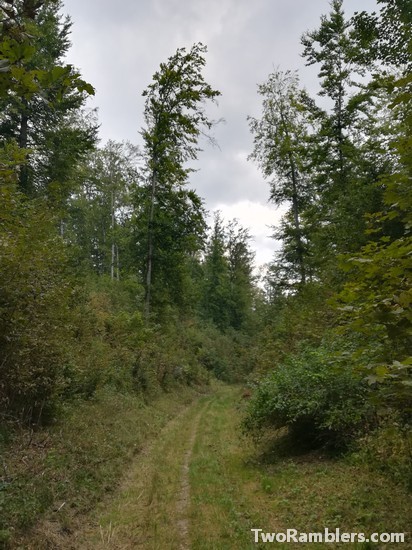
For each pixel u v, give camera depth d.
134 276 28.23
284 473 7.26
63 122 20.80
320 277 16.33
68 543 5.00
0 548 4.32
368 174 13.48
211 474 7.81
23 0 2.37
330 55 17.94
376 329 3.20
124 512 6.06
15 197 6.86
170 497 6.67
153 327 21.97
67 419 8.92
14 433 7.14
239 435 11.51
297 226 23.23
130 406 13.38
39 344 7.22
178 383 23.73
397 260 2.99
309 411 7.50
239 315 51.91
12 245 6.12
